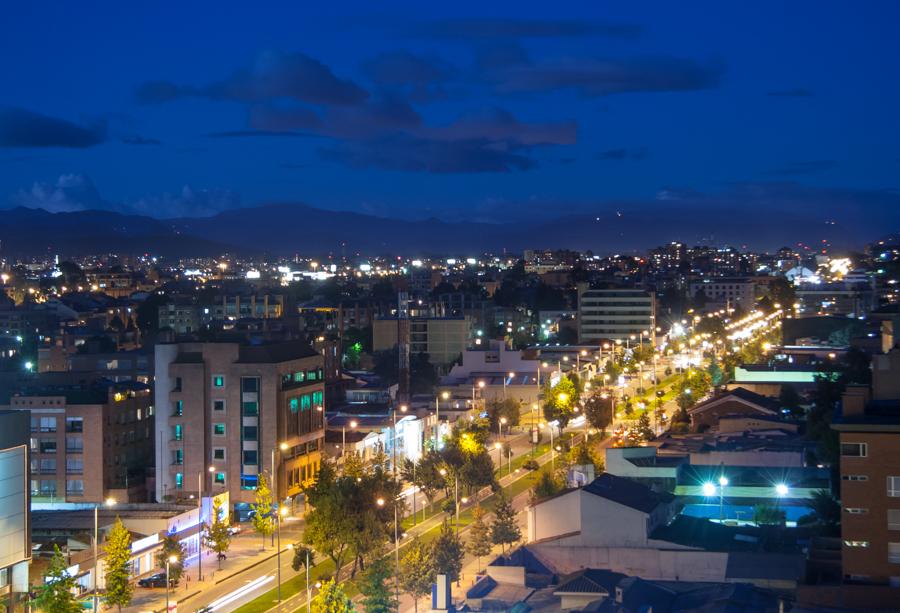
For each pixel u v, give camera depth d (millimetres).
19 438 127062
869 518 121500
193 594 148375
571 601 129500
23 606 126688
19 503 127000
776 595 132625
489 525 170750
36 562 149250
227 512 189500
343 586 145500
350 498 156375
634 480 178750
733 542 149125
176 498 192500
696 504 173000
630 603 127688
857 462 121750
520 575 142125
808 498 171500
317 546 150875
